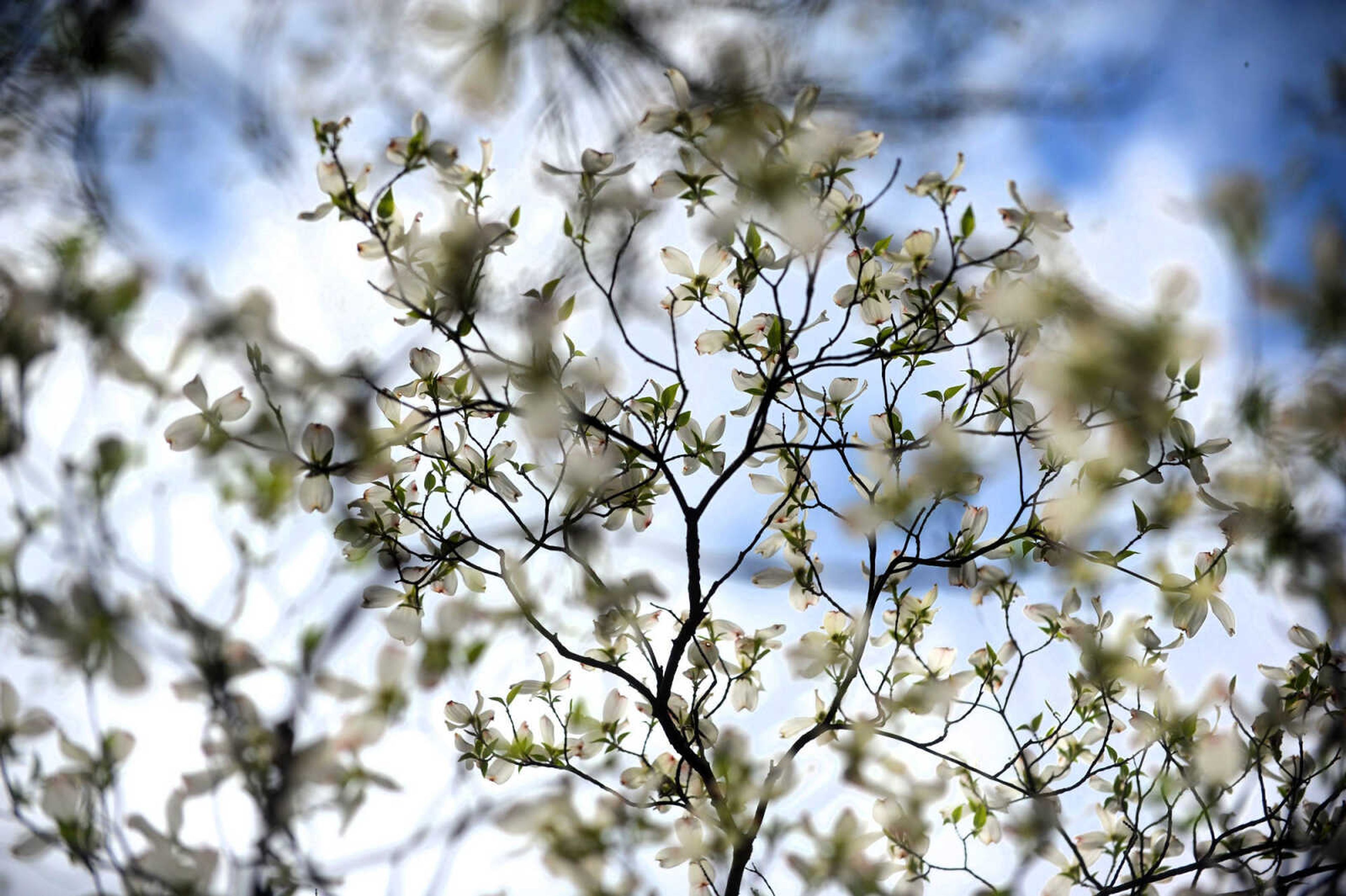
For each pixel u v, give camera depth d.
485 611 3.28
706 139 3.10
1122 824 3.34
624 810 3.29
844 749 3.30
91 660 3.17
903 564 3.27
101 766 3.16
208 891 3.16
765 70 3.25
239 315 3.22
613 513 3.27
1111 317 3.02
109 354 3.20
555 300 3.17
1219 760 3.29
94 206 3.22
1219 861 3.27
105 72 3.28
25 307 3.18
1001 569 3.32
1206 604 3.21
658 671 3.25
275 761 3.20
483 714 3.26
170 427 3.14
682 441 3.27
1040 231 3.12
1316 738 3.30
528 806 3.26
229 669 3.20
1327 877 3.25
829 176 3.12
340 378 3.23
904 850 3.30
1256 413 3.15
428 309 3.15
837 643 3.31
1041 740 3.30
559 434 3.24
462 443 3.25
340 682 3.23
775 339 3.21
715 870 3.29
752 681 3.33
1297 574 3.23
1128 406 3.12
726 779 3.29
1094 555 3.22
